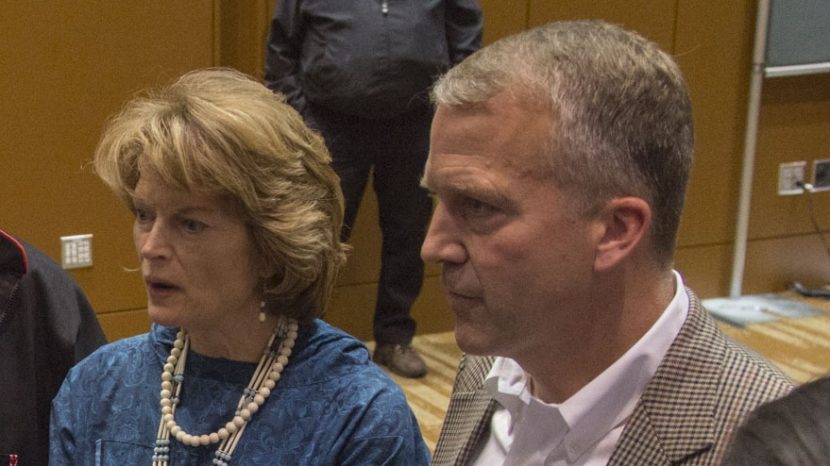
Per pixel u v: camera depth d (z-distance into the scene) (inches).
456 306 49.4
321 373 68.1
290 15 174.1
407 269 190.5
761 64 231.1
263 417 66.9
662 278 50.1
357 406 66.4
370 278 209.8
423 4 171.2
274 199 64.7
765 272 251.0
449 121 48.1
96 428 69.9
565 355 50.5
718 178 239.9
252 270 66.8
